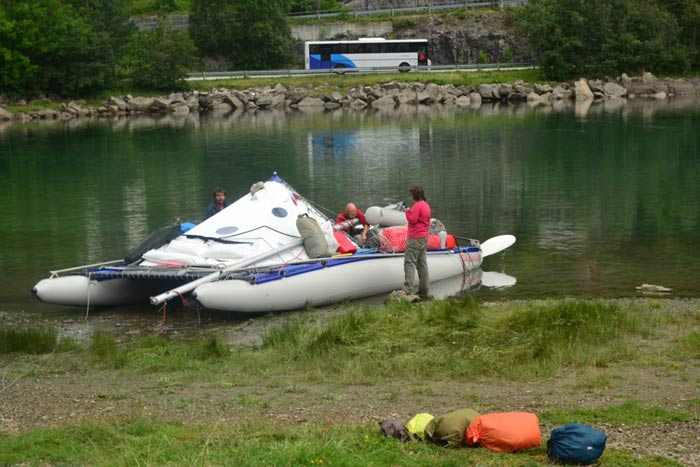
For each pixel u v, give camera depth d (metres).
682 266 19.58
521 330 13.75
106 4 79.81
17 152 44.22
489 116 60.94
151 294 17.70
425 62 85.00
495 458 8.18
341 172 35.06
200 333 15.48
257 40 87.38
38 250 21.89
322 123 58.16
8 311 16.97
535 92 77.31
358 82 78.75
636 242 22.16
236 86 78.31
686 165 35.69
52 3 74.75
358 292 17.73
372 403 10.38
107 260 20.64
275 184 19.09
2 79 72.19
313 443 8.31
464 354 12.68
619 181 32.03
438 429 8.61
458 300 16.11
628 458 8.19
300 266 17.22
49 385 11.57
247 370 12.32
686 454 8.34
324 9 101.62
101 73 74.75
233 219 18.25
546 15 81.62
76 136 52.25
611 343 13.14
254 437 8.79
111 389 11.30
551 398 10.44
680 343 13.02
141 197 29.91
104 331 15.62
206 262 17.16
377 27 93.19
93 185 32.72
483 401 10.38
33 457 8.28
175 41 77.38
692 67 85.44
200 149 43.72
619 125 52.12
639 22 82.25
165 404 10.43
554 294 17.48
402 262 18.44
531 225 24.55
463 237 23.00
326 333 13.84
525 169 35.19
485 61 92.12
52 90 74.88
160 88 77.56
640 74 81.81
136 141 48.41
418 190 17.45
